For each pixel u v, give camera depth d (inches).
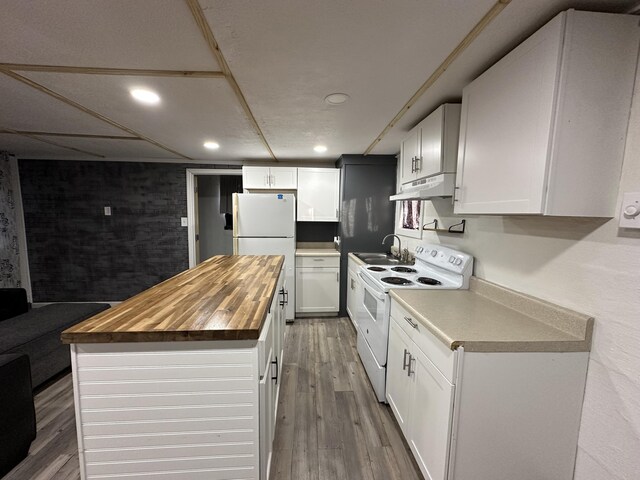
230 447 42.7
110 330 39.2
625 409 40.0
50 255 153.9
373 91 63.9
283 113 78.5
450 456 45.4
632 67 38.7
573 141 39.1
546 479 47.3
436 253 89.0
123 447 41.4
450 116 67.4
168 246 158.7
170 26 41.8
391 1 36.7
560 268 50.1
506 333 46.9
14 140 112.0
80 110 77.3
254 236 135.6
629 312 39.4
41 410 77.0
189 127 92.4
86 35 44.1
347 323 139.4
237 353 41.3
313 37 44.4
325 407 79.5
